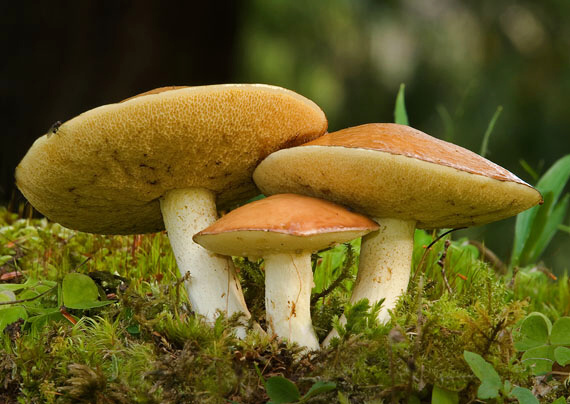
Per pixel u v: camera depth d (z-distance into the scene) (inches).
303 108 12.9
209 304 13.5
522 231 18.6
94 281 14.7
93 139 12.3
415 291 14.2
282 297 13.0
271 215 12.4
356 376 12.5
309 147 12.5
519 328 13.7
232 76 31.6
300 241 12.5
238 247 12.8
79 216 14.3
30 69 26.3
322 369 12.6
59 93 26.7
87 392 12.4
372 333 12.8
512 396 12.1
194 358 12.7
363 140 12.6
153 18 28.2
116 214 14.4
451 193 12.5
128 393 12.5
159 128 12.4
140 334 13.6
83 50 27.0
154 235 17.1
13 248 17.3
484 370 12.1
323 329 13.5
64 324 13.7
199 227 13.7
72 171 12.9
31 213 19.0
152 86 28.5
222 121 12.5
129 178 13.2
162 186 13.5
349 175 12.5
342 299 14.3
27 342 13.2
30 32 26.3
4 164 23.8
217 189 13.9
